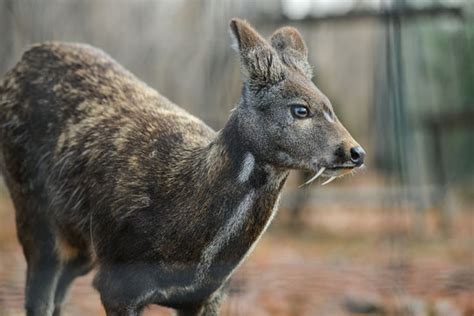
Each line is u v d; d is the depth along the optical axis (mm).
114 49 29078
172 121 11125
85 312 15219
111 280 10531
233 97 21312
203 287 10391
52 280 12148
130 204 10469
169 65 28766
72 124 11625
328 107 10086
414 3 24234
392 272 18078
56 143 11695
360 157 9820
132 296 10398
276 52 10422
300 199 27156
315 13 24391
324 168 9922
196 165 10336
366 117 44812
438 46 29078
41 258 12125
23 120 12094
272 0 24500
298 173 26859
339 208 32844
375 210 32094
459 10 23047
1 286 16219
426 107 28891
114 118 11375
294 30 11109
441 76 28969
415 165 26234
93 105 11641
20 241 12445
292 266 20281
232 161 10102
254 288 17531
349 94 45125
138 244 10391
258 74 10102
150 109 11422
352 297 16469
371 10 23953
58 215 11727
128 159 10797
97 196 10898
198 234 10164
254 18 24094
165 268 10305
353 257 21859
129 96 11688
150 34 29266
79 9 27766
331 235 25969
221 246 10188
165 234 10258
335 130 9938
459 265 20062
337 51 44625
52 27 24406
